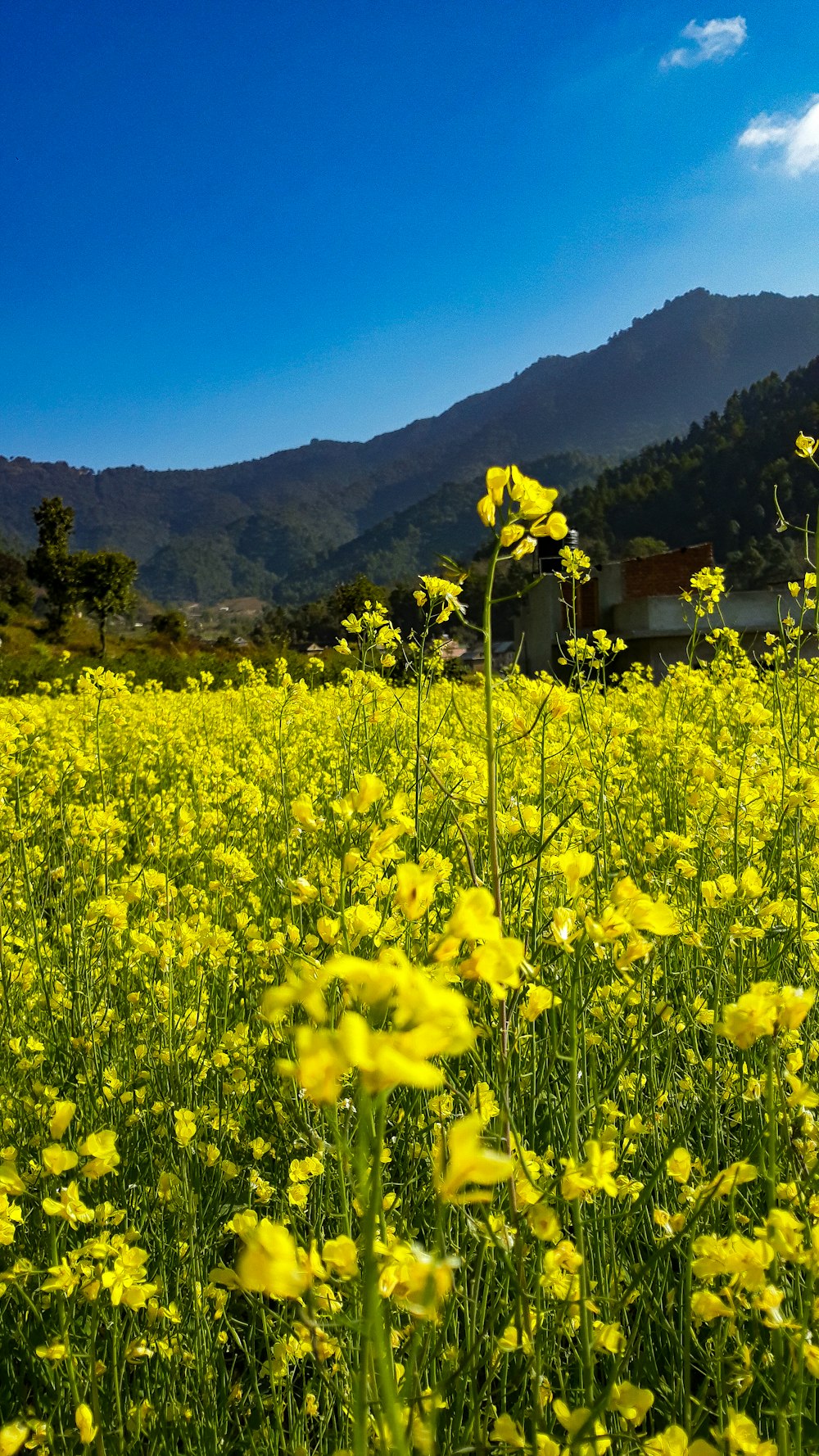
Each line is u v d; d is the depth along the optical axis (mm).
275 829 4480
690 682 6141
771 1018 1054
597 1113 1974
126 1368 1920
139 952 2623
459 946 823
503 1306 1747
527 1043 2258
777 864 2975
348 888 2564
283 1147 2361
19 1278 1775
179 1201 2035
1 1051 2664
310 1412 1692
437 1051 597
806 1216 1513
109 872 4508
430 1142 2213
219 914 3533
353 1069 1667
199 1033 2805
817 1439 1320
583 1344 1297
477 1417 1381
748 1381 1406
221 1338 1895
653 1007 2396
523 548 1526
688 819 3590
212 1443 1693
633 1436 1132
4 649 23141
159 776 7500
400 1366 1477
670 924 1184
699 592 6777
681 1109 2428
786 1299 1611
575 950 2023
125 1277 1421
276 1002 652
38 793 4770
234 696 10141
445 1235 1828
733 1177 1218
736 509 95562
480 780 2818
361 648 4699
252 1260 687
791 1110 1693
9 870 3850
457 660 11984
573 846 3145
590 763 3838
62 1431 1531
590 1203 1853
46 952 3305
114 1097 2521
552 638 20719
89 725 6398
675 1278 1966
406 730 4695
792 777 2955
